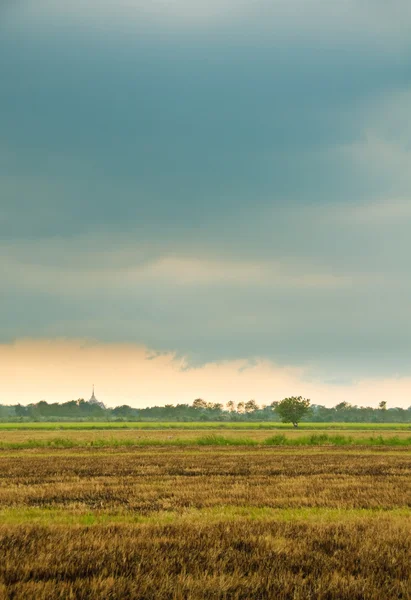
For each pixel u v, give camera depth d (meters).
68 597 10.88
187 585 11.76
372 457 51.72
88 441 75.88
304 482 31.50
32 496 25.55
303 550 14.72
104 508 22.27
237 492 26.91
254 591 11.60
